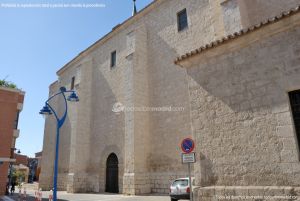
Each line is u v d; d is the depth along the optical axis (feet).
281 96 20.63
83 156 72.43
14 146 69.00
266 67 22.02
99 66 79.77
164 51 59.11
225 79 24.61
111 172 65.05
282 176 19.25
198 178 24.45
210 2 50.72
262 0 43.21
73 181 68.80
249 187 20.70
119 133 64.90
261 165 20.56
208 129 24.82
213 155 23.86
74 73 92.94
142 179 52.54
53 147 94.99
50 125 100.94
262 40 22.72
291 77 20.40
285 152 19.47
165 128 53.88
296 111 19.94
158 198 43.88
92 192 67.67
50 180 91.76
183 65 28.68
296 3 39.32
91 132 75.46
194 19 53.93
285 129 19.83
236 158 22.20
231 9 41.29
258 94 22.02
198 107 26.22
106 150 67.77
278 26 21.42
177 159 49.70
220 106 24.40
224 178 22.62
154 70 60.23
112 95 71.05
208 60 26.43
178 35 56.59
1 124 64.49
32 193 80.53
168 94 55.36
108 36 77.56
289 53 20.89
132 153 53.42
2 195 60.59
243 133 22.22
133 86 57.67
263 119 21.25
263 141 20.86
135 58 59.82
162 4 62.64
